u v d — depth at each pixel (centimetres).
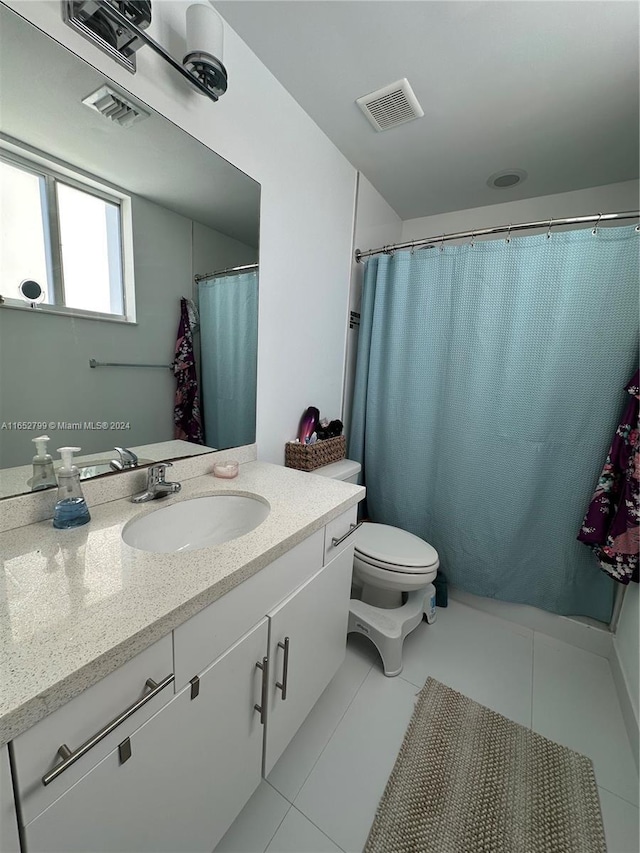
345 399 214
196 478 121
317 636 107
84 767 49
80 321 87
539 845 93
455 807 101
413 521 197
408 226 245
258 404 145
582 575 160
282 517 94
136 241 96
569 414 153
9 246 73
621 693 135
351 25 109
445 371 180
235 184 120
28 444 80
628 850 93
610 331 143
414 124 152
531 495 164
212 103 109
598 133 152
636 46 111
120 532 80
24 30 70
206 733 70
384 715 127
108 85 84
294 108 141
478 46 114
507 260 160
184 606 58
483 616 183
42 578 62
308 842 92
